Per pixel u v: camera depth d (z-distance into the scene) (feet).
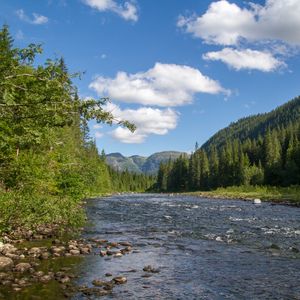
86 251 53.52
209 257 51.85
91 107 30.09
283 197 220.02
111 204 173.27
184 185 517.96
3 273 40.16
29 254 50.37
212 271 44.01
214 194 324.80
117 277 39.63
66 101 30.19
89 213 119.65
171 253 54.60
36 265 44.78
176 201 215.51
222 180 415.85
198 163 480.64
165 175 564.71
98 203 180.86
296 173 306.55
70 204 65.87
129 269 44.47
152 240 66.23
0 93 26.89
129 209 139.85
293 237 69.41
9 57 27.27
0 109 28.37
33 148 54.54
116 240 65.57
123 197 291.79
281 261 49.29
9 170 40.04
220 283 38.93
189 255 53.16
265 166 374.63
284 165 336.49
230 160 415.03
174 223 92.02
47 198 56.90
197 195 346.74
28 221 49.32
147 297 34.04
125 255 52.65
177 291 36.01
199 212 127.75
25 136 31.73
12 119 30.12
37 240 61.26
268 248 58.54
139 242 63.98
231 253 54.65
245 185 353.72
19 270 41.78
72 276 40.09
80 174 100.58
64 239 63.52
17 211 46.57
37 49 28.27
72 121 32.17
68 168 83.71
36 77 28.27
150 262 48.49
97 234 72.18
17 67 27.50
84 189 110.32
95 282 37.99
